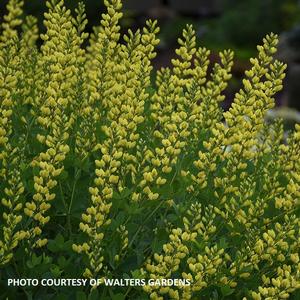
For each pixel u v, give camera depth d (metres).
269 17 21.59
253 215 2.75
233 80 15.31
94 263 2.46
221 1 28.72
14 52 3.28
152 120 3.21
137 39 3.00
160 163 2.72
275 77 2.93
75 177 2.73
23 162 2.81
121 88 2.99
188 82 3.22
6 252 2.49
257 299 2.48
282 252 2.86
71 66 3.04
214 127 3.23
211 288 2.69
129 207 2.62
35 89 3.31
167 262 2.49
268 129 3.45
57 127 2.60
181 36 23.11
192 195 2.83
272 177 3.04
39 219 2.56
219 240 2.83
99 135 3.06
